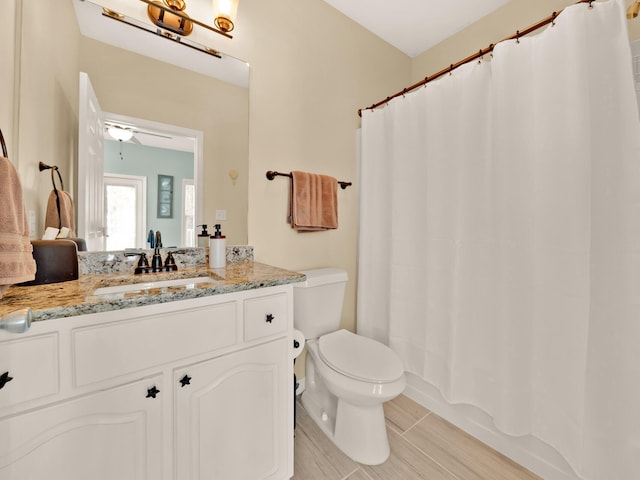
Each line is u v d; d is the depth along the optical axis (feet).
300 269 5.63
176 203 4.29
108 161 3.78
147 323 2.46
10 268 2.04
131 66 3.92
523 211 3.76
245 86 4.82
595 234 3.23
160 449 2.57
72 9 3.50
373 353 4.55
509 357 3.83
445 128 4.68
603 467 3.14
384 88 6.89
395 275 5.45
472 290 4.37
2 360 1.90
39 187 3.14
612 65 3.13
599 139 3.19
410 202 5.26
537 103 3.60
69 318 2.13
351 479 3.75
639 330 3.00
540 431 3.67
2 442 1.90
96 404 2.25
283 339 3.43
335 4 5.82
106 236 3.79
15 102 2.82
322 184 5.57
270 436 3.34
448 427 4.77
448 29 6.48
